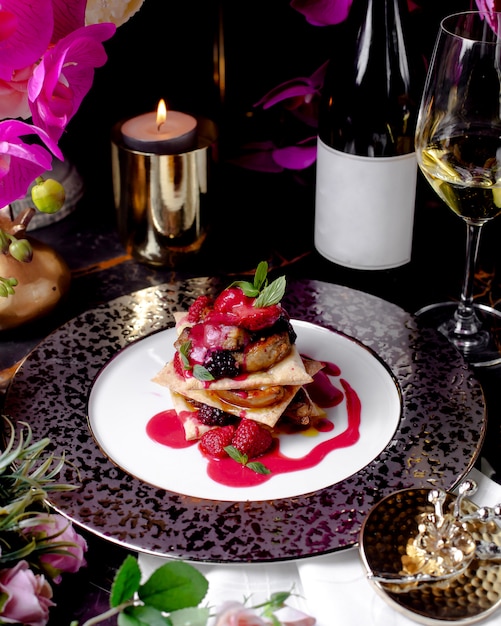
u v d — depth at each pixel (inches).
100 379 37.4
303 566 32.1
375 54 40.5
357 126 41.0
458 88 36.9
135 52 44.8
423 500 33.0
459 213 37.7
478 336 40.1
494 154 37.0
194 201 41.4
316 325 39.4
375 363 38.0
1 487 31.7
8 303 38.7
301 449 35.3
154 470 34.7
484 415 35.8
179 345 36.3
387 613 31.1
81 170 47.0
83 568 32.7
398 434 35.2
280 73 45.1
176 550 31.9
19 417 35.9
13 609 29.5
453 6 43.3
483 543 32.0
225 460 34.9
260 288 38.1
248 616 29.3
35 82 32.8
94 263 43.3
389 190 40.0
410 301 41.7
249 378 35.6
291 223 45.4
